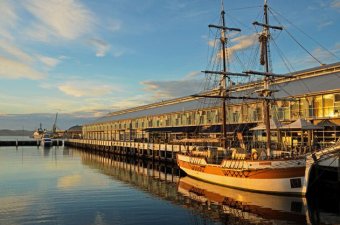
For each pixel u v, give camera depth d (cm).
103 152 11531
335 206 3042
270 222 2562
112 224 2577
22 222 2625
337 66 5012
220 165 4131
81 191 4000
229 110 6212
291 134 4791
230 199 3406
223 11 5322
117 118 12412
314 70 5353
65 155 10475
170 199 3491
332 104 4347
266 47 4141
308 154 3322
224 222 2586
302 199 3306
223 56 5275
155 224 2570
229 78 5216
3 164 7419
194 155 4953
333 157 3297
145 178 5134
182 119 7800
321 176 3625
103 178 5144
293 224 2508
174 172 5884
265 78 4106
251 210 2928
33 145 17412
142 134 9769
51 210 3014
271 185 3497
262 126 4250
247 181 3728
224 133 4953
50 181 4825
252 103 5634
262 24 4075
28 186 4375
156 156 7588
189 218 2723
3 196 3681
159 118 8869
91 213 2908
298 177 3347
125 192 3925
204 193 3794
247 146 4919
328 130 4331
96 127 14800
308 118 4519
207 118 6894
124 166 6994
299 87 4997
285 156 3644
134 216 2805
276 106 5144
